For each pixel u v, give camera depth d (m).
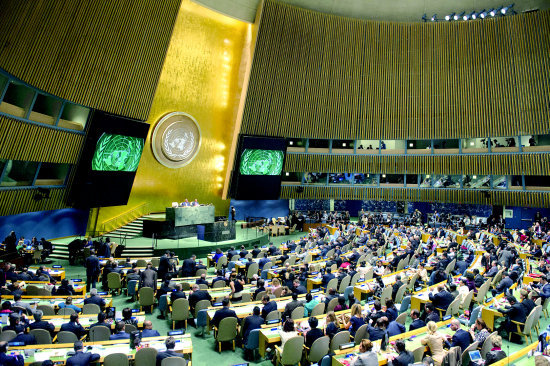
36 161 14.45
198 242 18.16
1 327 6.41
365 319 7.70
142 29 16.52
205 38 22.41
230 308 8.62
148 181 21.27
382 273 12.28
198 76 22.59
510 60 23.38
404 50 25.59
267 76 24.42
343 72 25.80
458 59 24.73
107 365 5.73
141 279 10.28
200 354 7.82
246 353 7.74
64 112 17.09
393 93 25.95
